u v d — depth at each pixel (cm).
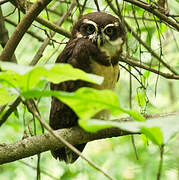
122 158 1338
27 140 684
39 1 705
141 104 930
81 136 732
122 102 1113
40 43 1219
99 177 1235
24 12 907
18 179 1309
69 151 910
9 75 378
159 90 1558
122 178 1258
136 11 1092
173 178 1153
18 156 674
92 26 908
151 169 1201
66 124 886
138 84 1200
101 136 747
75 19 1083
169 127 347
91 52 870
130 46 1004
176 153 1144
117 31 917
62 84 855
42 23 958
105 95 381
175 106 1330
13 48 725
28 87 385
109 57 875
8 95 433
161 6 942
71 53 888
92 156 1366
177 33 1248
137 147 1320
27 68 370
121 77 1300
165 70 1267
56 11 1201
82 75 394
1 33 876
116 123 364
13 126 1127
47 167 1282
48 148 693
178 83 1588
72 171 1202
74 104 385
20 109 1120
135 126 358
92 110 391
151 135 360
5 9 1117
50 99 1148
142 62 1011
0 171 1300
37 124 1123
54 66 381
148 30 1059
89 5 1100
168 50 1282
